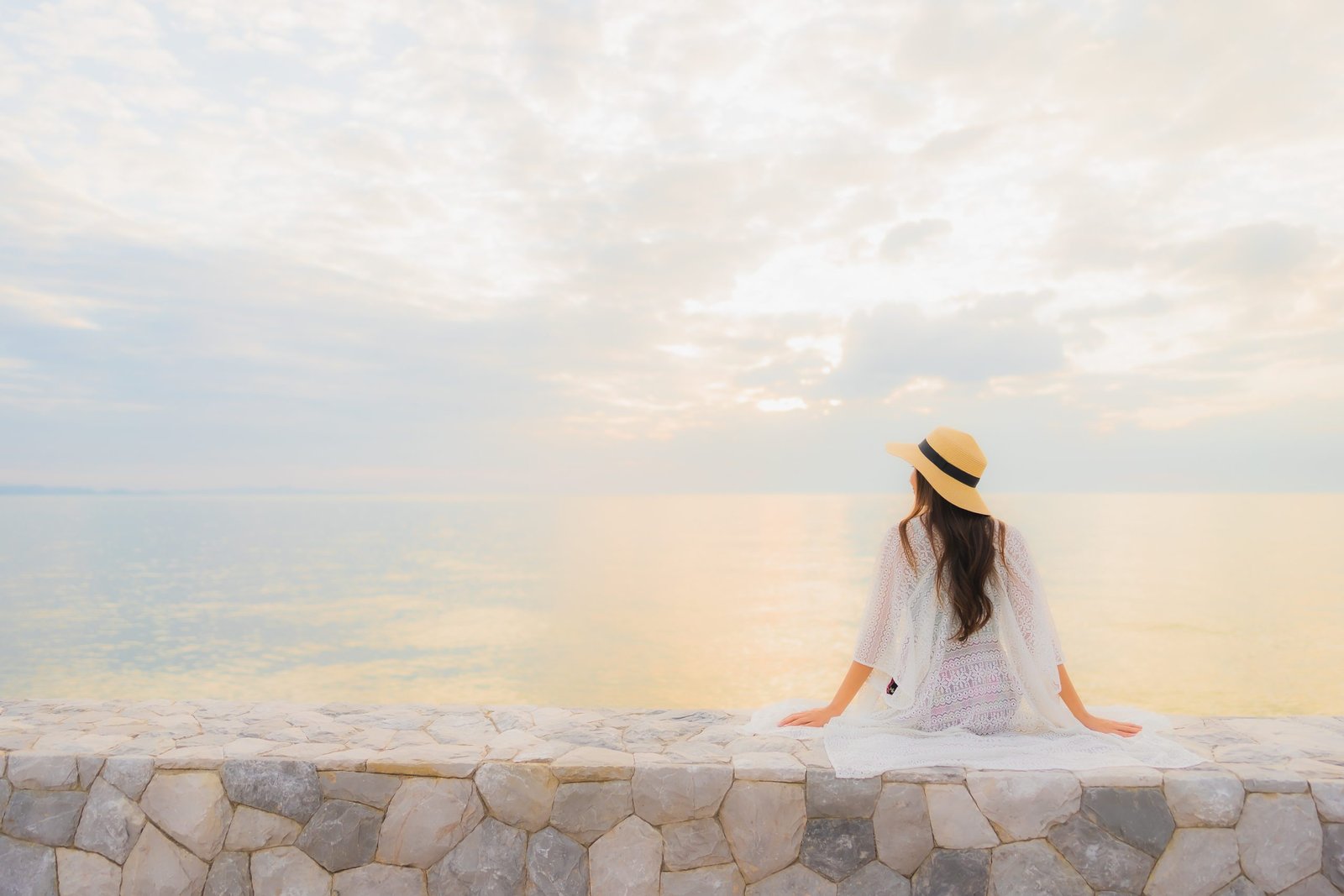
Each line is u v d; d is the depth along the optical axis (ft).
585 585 297.12
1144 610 219.82
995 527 9.23
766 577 315.37
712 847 8.09
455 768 8.34
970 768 8.13
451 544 458.91
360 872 8.30
